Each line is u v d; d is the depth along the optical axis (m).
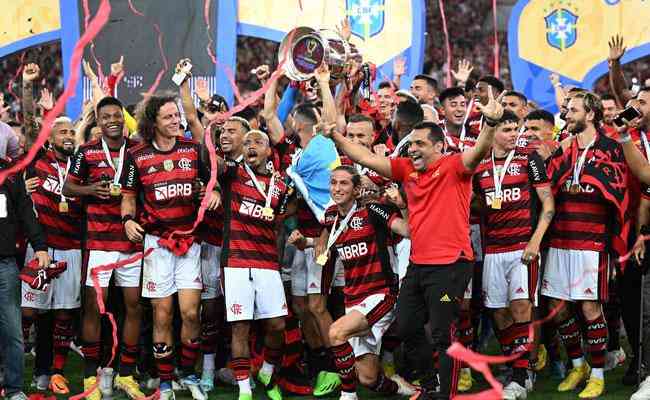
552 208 6.79
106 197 6.91
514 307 6.90
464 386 7.08
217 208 7.20
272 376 6.98
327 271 7.04
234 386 7.48
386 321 6.62
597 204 6.96
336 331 6.48
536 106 9.41
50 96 8.69
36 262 6.59
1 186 6.46
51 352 7.46
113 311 7.42
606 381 7.48
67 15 10.57
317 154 7.15
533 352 7.29
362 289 6.61
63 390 7.21
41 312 7.39
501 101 8.08
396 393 6.97
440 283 5.90
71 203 7.35
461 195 5.94
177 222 6.82
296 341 7.21
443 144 6.05
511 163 6.96
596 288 6.93
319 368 7.28
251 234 6.77
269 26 10.44
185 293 6.84
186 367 6.97
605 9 10.39
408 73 10.23
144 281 6.81
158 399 6.80
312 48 6.49
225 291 6.74
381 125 8.01
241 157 6.89
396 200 6.33
